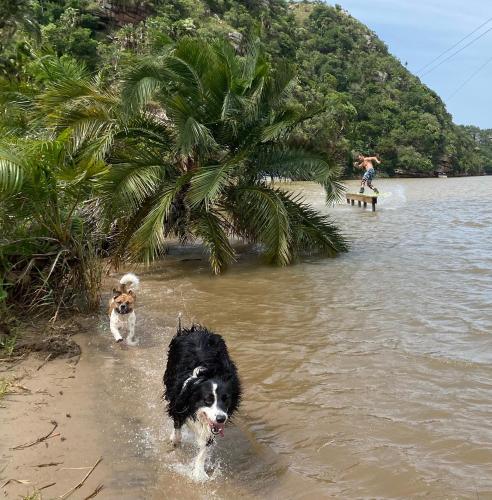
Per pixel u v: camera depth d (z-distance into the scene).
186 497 3.94
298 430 4.93
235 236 14.65
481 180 66.50
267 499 3.94
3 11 15.49
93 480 4.07
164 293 9.70
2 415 4.96
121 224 11.73
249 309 8.68
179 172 12.73
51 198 7.76
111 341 7.12
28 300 7.80
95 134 11.64
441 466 4.30
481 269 11.09
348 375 6.08
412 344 6.97
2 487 3.91
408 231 16.86
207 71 12.15
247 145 12.62
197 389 4.28
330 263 12.13
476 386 5.72
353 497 3.94
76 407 5.22
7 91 14.77
